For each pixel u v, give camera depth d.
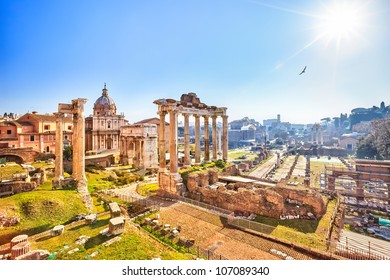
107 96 89.19
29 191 25.95
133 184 41.62
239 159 95.88
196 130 42.59
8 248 16.05
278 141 189.75
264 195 25.80
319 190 33.75
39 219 20.16
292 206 25.62
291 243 18.39
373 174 41.44
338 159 108.44
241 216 25.22
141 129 60.09
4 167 38.56
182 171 35.25
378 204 39.31
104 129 77.25
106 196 31.77
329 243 18.50
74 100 29.88
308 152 129.75
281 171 77.50
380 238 27.30
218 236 20.11
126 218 22.72
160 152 34.12
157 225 21.67
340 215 26.75
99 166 53.59
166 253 15.80
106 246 15.89
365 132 135.38
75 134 30.06
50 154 57.09
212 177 34.00
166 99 33.56
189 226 21.83
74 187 28.77
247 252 17.56
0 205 20.00
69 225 19.45
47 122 70.44
